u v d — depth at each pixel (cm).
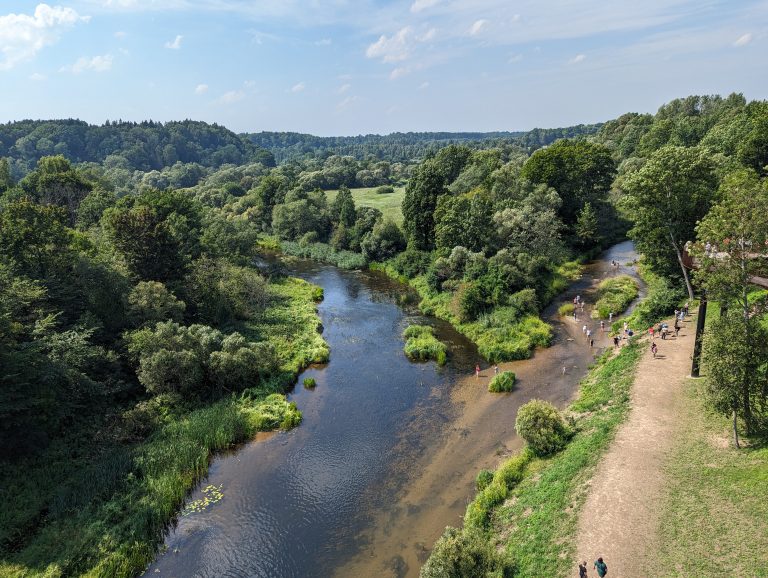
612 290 6575
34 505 2877
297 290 7912
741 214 2677
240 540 2817
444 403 4291
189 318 5681
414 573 2522
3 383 3097
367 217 10500
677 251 5034
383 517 2953
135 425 3744
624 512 2442
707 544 2122
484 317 5969
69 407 3616
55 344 3641
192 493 3241
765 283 2639
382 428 3950
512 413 3994
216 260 6769
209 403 4288
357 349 5628
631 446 2967
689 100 16575
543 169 9250
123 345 4369
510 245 7238
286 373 4850
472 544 2241
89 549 2608
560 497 2680
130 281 5272
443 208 7769
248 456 3644
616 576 2089
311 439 3831
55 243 4709
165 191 8194
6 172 9750
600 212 9519
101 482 3119
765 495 2255
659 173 5019
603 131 19662
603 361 4612
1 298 3638
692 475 2594
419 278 8212
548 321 5981
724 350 2581
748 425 2722
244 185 16838
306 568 2608
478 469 3328
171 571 2605
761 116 6844
